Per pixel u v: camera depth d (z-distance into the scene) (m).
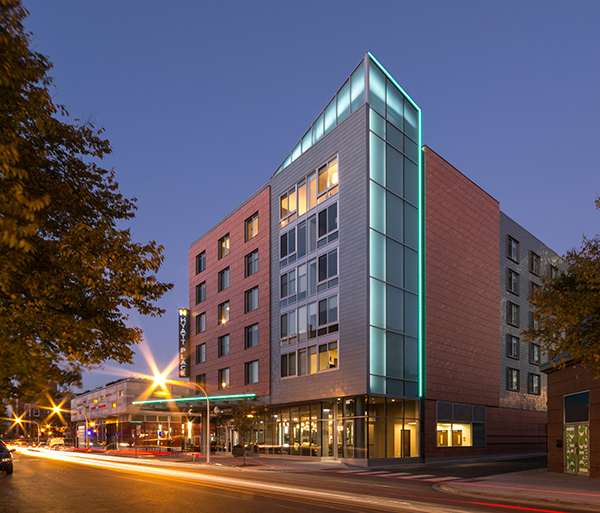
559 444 28.47
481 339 45.88
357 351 36.53
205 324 58.41
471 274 45.88
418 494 18.69
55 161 10.84
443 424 40.41
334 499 16.30
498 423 46.78
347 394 36.75
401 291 39.25
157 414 63.62
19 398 9.29
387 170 39.84
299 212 44.75
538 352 55.66
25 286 9.59
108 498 16.91
